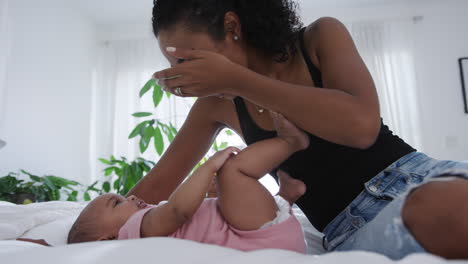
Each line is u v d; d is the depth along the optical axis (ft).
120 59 12.60
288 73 2.67
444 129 11.38
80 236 2.76
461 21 11.82
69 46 10.69
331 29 2.47
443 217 1.34
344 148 2.35
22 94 8.34
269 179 8.60
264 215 2.26
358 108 1.99
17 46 8.23
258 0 2.60
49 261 1.39
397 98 11.47
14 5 8.14
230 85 2.17
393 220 1.60
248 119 2.75
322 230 2.65
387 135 2.46
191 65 2.20
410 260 1.13
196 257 1.42
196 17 2.50
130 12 12.00
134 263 1.37
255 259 1.32
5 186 6.72
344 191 2.39
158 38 2.68
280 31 2.59
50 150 9.33
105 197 2.97
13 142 7.98
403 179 2.19
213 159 2.39
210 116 3.48
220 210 2.42
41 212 3.44
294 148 2.40
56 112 9.71
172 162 3.68
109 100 12.30
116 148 12.03
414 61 11.70
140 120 12.01
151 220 2.35
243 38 2.65
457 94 11.51
